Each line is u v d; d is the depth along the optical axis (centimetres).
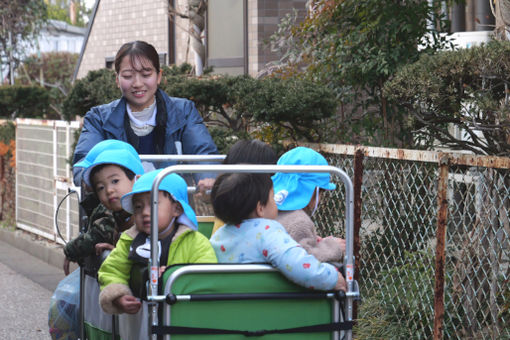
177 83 736
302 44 768
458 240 521
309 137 662
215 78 746
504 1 532
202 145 500
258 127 748
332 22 712
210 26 1423
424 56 501
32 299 823
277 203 381
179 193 352
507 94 460
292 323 327
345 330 332
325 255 373
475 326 488
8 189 1258
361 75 686
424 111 523
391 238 560
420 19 668
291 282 326
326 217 609
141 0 1614
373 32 673
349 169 596
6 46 2228
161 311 314
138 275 348
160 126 492
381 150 528
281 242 327
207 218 461
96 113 490
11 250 1122
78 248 409
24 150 1163
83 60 1859
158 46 1559
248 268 320
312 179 390
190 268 313
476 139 504
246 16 1323
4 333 693
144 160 453
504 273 486
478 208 482
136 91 482
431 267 503
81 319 433
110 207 401
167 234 355
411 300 529
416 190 550
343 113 713
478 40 752
